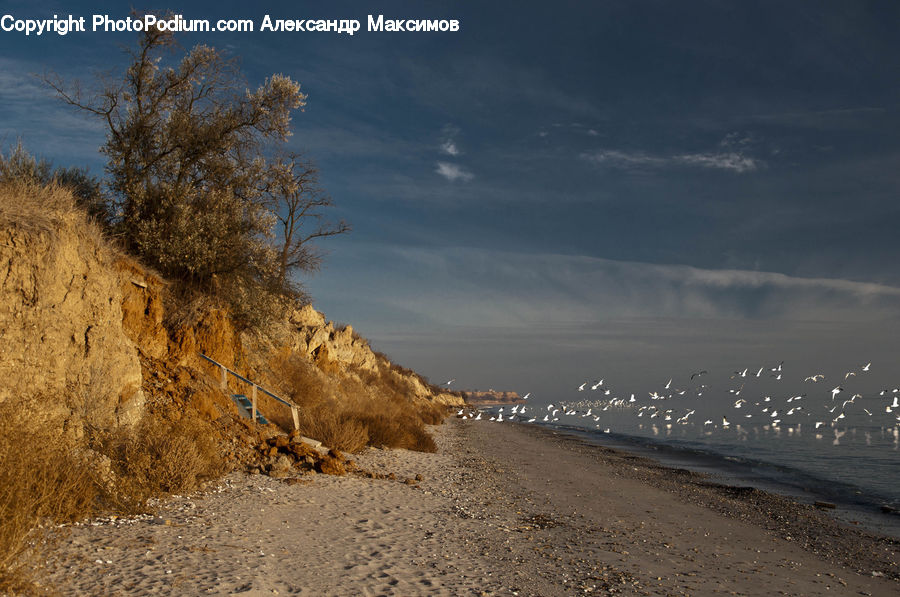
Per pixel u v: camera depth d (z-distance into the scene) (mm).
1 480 6332
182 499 10109
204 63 20188
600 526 13031
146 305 16125
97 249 11633
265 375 22172
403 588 7004
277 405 20047
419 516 11695
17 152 15023
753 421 79812
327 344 37406
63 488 7609
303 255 28531
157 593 5648
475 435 43531
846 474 27641
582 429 68750
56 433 8648
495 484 18188
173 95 20141
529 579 8125
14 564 5391
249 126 21469
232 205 20156
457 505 13609
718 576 9477
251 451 14312
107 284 11641
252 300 20562
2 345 8609
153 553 6934
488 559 9023
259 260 20719
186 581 6102
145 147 19328
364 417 24172
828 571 10812
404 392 61406
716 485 22594
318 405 23750
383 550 8734
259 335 22141
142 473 9969
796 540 13578
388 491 13938
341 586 6781
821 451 39000
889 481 25406
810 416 89750
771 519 16156
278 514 10094
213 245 18344
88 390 10547
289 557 7688
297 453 15109
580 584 8164
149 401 13539
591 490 19062
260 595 6023
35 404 8609
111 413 11070
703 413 103188
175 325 16984
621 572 9062
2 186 9977
